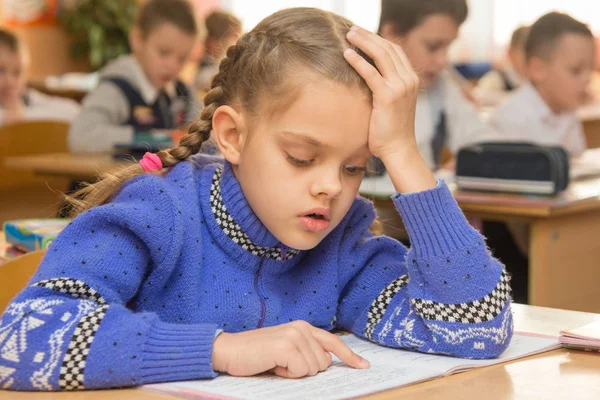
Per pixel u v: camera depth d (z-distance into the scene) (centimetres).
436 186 119
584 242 248
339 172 114
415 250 121
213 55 146
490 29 873
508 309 119
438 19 323
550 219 237
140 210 117
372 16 888
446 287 118
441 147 367
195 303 122
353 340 132
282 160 113
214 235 126
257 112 116
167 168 131
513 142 266
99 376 100
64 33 873
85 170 314
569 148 395
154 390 100
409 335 123
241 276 127
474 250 119
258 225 124
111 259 113
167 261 119
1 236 204
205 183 129
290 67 112
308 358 104
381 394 98
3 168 382
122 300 115
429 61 329
